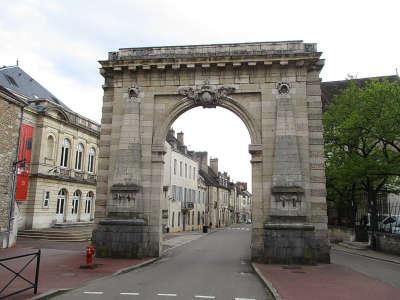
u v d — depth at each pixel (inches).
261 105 688.4
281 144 657.6
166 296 374.6
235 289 420.2
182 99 711.1
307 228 622.2
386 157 903.1
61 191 1277.1
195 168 2059.5
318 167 658.8
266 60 683.4
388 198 999.6
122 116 720.3
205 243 1101.7
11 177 831.7
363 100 932.0
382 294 394.9
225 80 706.2
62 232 1060.5
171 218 1656.0
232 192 3275.1
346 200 1159.0
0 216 794.2
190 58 703.1
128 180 684.1
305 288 422.0
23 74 1327.5
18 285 402.3
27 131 1135.0
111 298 358.3
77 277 471.5
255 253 644.1
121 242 664.4
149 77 725.9
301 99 677.3
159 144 705.6
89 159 1450.5
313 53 673.6
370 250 887.7
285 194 639.1
